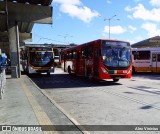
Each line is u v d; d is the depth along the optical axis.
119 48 16.81
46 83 18.48
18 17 21.50
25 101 9.73
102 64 16.42
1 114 7.55
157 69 27.05
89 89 14.48
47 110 8.06
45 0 20.84
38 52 25.03
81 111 8.48
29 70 24.64
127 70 16.89
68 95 12.33
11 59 21.58
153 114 7.83
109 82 18.56
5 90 13.07
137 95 11.79
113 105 9.40
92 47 18.00
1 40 41.62
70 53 25.31
